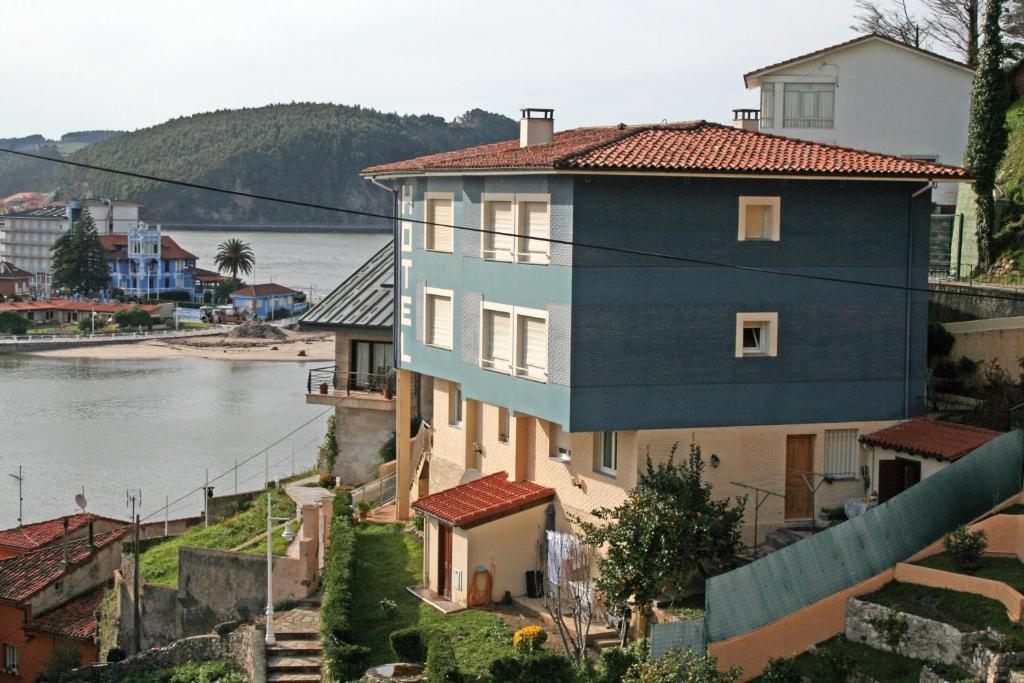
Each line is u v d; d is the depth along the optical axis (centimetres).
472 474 4228
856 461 3766
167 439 10225
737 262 3591
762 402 3647
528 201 3700
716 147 3706
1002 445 3350
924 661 2858
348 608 3556
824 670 2889
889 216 3719
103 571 5472
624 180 3478
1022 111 5719
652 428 3547
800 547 3073
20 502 7844
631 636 3244
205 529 5303
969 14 7194
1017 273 4675
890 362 3766
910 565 3106
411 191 4481
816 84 5828
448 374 4272
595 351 3500
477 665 3142
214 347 17488
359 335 5778
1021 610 2802
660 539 3112
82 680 3916
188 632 4247
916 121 5872
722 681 2777
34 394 12850
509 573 3728
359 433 5750
